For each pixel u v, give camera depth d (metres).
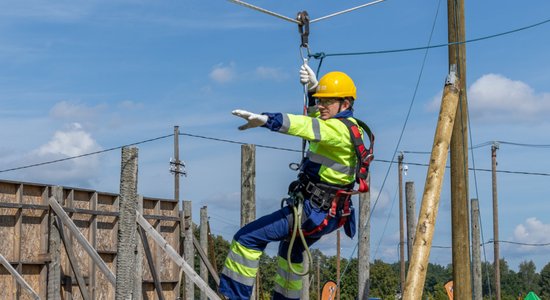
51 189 15.52
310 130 6.12
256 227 6.44
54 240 15.22
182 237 19.11
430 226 7.77
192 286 18.73
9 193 14.91
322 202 6.44
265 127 5.94
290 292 6.75
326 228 6.53
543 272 119.56
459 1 12.81
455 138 12.69
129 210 10.34
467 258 12.57
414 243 7.70
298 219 6.38
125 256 10.30
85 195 16.61
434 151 8.27
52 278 15.14
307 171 6.49
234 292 6.42
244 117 5.84
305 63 7.25
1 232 14.62
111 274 13.67
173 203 19.19
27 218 15.20
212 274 18.39
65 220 14.85
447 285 24.55
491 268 103.06
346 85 6.56
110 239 17.39
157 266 18.31
